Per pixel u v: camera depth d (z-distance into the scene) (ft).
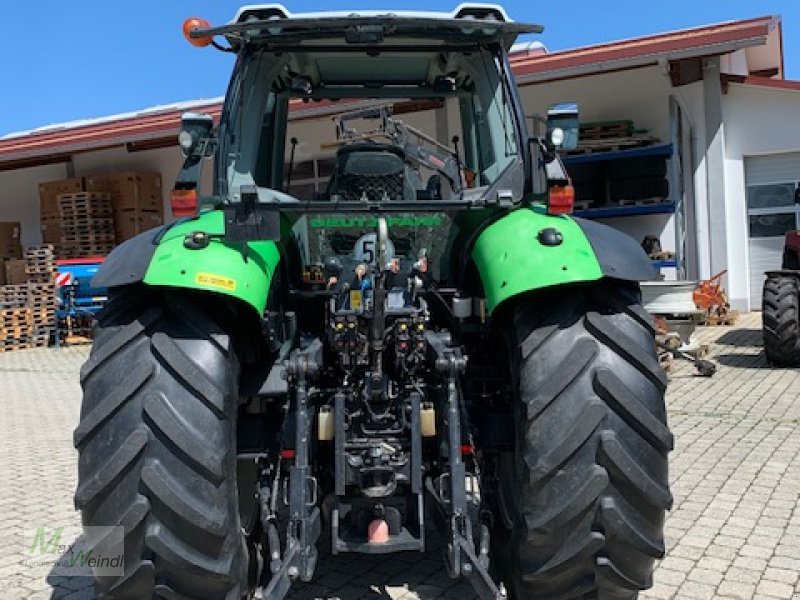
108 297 8.74
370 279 9.30
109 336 8.20
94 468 7.59
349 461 9.00
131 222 53.31
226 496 7.81
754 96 42.01
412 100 13.46
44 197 56.34
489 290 8.71
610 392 7.98
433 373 9.45
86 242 52.65
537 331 8.44
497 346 10.07
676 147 40.81
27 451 20.67
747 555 12.19
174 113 51.24
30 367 38.68
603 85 43.75
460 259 11.13
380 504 9.04
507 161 10.55
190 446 7.56
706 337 36.22
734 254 42.93
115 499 7.53
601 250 8.41
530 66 41.14
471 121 12.36
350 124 13.58
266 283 8.50
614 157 41.86
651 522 8.07
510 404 9.62
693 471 16.52
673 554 12.27
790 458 17.30
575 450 7.88
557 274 8.07
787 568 11.71
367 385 9.10
